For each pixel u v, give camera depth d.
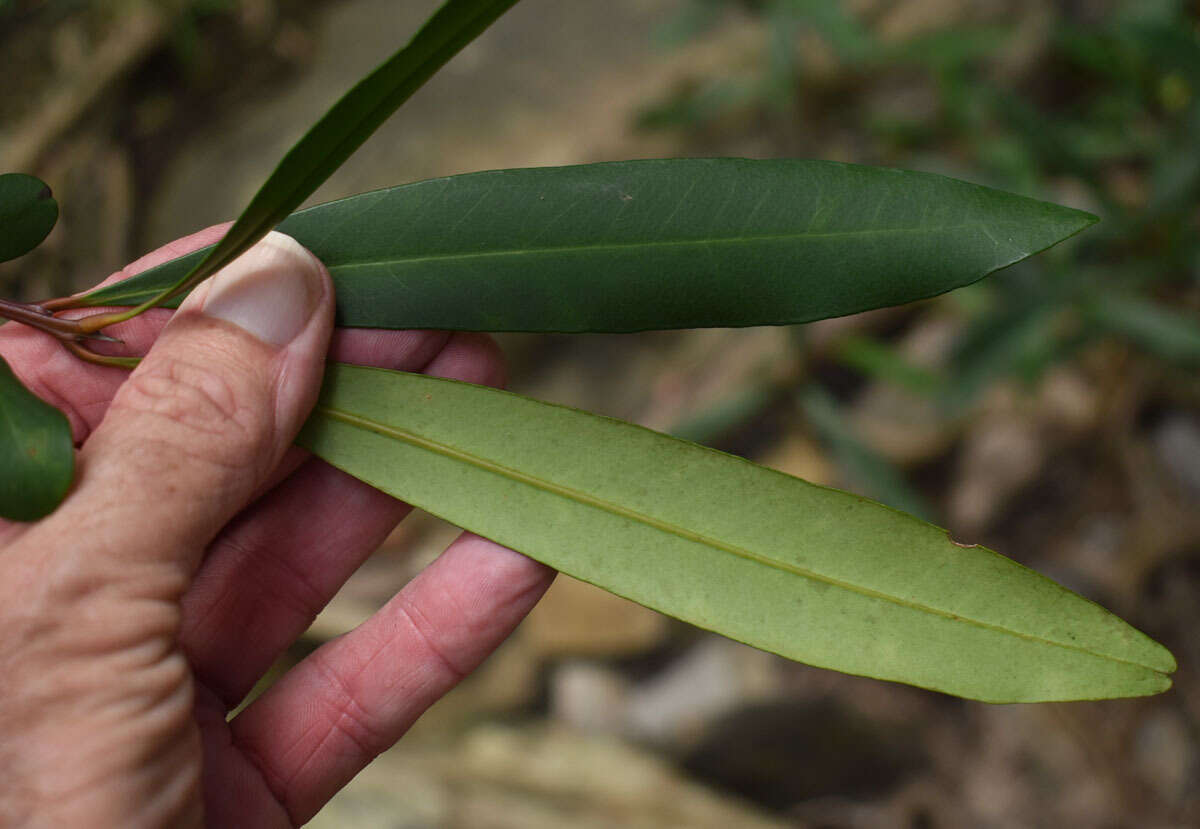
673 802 0.55
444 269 0.26
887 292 0.24
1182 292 0.53
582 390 0.61
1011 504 0.57
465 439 0.25
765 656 0.57
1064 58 0.57
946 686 0.24
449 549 0.29
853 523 0.24
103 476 0.24
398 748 0.57
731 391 0.58
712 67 0.60
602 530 0.25
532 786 0.55
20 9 0.62
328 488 0.30
